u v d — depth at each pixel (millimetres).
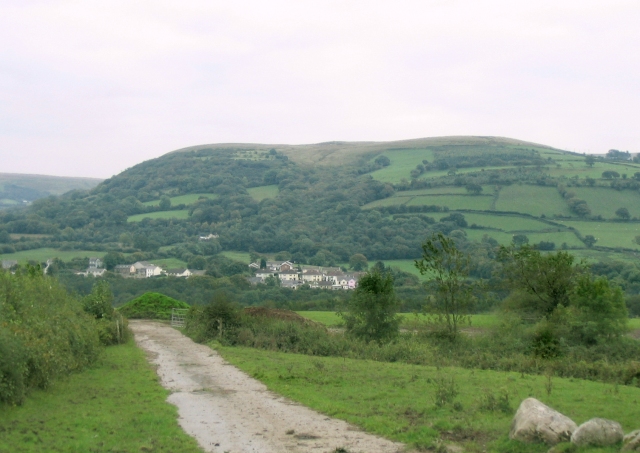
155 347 35062
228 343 36562
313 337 34812
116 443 12523
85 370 23938
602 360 30969
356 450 12086
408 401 17016
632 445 10523
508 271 43125
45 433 13273
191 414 15727
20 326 18516
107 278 80688
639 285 67562
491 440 12562
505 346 35281
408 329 41125
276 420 14945
